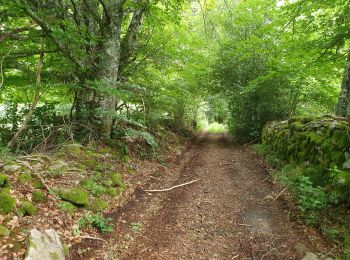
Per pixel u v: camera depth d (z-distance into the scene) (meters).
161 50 11.01
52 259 3.60
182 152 13.30
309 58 9.30
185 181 8.48
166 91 12.65
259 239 5.00
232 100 16.84
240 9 13.77
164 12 9.36
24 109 9.04
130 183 7.23
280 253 4.55
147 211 6.13
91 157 7.14
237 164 10.65
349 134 5.70
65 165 6.09
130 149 9.38
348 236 4.50
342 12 7.43
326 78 12.37
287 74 11.55
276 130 10.84
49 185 5.22
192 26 13.85
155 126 13.55
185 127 20.64
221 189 7.75
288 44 8.77
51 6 7.19
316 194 5.23
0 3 5.75
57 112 8.84
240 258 4.49
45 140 7.44
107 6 8.42
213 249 4.76
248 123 15.70
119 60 9.08
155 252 4.62
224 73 16.47
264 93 14.67
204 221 5.77
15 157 5.70
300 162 7.48
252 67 15.39
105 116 8.66
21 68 8.45
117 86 8.34
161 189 7.51
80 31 6.93
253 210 6.26
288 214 5.79
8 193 4.38
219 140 19.50
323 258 4.23
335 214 5.11
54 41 6.81
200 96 20.45
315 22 8.32
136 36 9.68
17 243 3.61
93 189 5.74
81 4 8.50
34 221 4.24
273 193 7.12
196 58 14.14
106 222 5.12
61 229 4.41
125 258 4.38
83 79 8.26
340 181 5.31
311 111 15.95
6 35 6.57
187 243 4.94
